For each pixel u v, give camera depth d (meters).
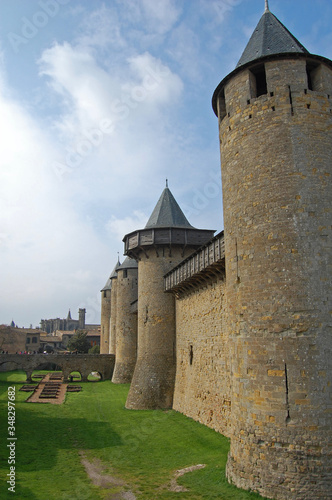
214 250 18.22
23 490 10.93
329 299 10.85
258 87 14.41
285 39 13.16
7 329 55.84
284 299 11.00
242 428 11.16
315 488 9.62
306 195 11.48
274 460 10.20
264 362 10.95
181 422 21.05
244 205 12.37
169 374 26.38
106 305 62.44
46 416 23.17
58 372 53.88
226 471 11.62
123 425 21.00
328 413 10.09
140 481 12.10
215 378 19.17
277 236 11.46
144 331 27.58
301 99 12.18
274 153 12.00
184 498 10.44
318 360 10.41
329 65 12.86
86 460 14.71
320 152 11.89
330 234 11.33
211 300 20.31
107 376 45.56
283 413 10.35
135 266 44.22
